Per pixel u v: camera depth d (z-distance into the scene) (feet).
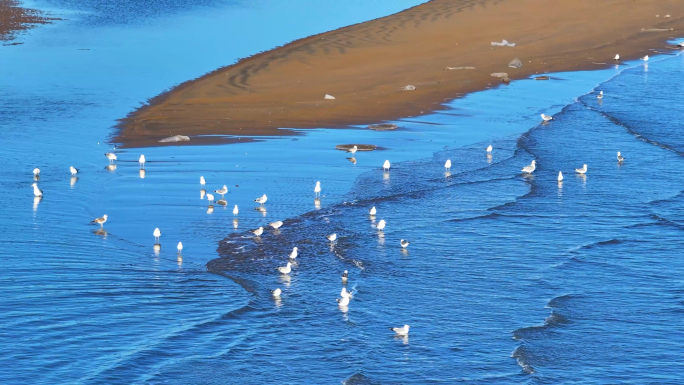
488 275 116.98
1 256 117.29
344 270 117.29
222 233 130.11
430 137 193.36
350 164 170.09
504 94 239.50
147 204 142.82
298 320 101.24
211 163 168.14
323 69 260.62
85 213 137.80
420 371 90.27
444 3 380.37
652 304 108.37
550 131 200.85
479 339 97.96
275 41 311.88
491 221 139.23
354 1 421.59
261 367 90.22
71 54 293.02
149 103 220.23
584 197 152.87
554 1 379.76
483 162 174.29
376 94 231.30
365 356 93.20
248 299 106.42
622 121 209.97
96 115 207.51
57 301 103.45
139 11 394.93
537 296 110.42
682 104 228.63
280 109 213.25
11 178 156.25
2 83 244.83
